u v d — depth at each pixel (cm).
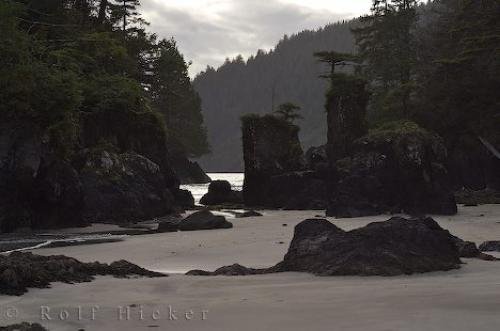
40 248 1662
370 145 3155
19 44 2442
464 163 4519
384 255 987
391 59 6050
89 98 3133
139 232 2180
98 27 4059
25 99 2361
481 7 4525
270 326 559
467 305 630
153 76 5638
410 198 2944
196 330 553
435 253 1043
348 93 4109
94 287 827
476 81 4269
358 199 2875
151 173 3122
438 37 5366
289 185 4069
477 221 2328
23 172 2320
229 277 966
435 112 4609
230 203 4512
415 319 560
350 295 727
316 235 1114
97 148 2944
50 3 3192
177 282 891
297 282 889
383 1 6612
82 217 2547
